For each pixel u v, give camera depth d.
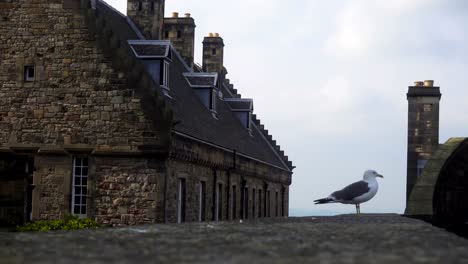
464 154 16.09
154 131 25.27
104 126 25.64
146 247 7.80
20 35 26.30
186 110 31.11
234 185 37.16
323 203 16.20
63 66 26.00
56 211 25.88
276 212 51.84
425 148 24.42
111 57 25.72
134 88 25.52
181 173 27.45
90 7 26.02
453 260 6.49
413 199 15.88
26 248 7.71
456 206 15.84
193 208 29.34
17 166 26.08
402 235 9.71
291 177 57.78
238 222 13.80
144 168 25.34
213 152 32.12
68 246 7.94
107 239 8.85
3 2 26.33
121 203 25.42
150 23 35.81
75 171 26.11
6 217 25.89
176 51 41.94
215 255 6.88
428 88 24.47
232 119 45.19
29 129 26.08
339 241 8.62
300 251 7.29
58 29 26.06
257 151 45.25
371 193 15.87
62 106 25.92
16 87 26.23
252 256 6.78
